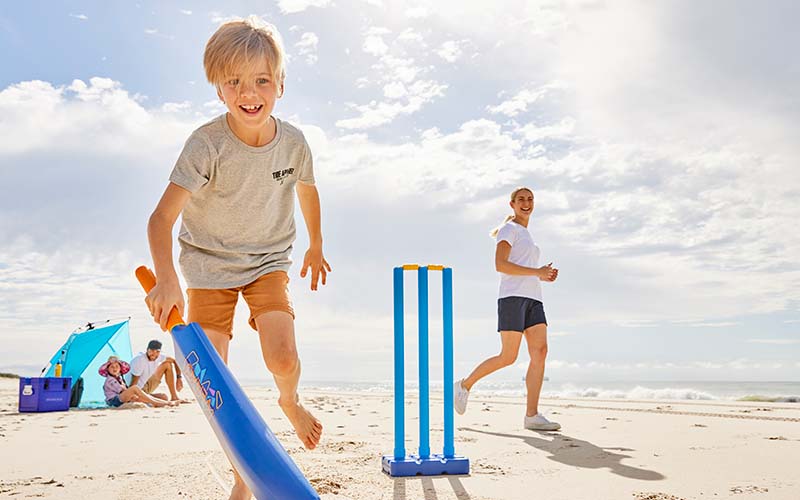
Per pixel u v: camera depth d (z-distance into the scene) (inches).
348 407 318.7
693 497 106.9
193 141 93.4
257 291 97.8
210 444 166.4
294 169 103.1
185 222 101.0
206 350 72.8
